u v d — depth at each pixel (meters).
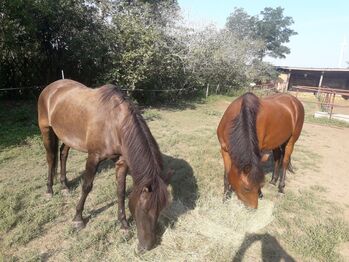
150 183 2.36
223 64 15.95
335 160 6.14
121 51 9.07
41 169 4.45
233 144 2.93
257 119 3.36
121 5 9.95
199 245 2.96
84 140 2.96
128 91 9.39
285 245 3.08
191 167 4.96
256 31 33.97
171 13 11.89
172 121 8.57
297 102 4.41
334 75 24.67
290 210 3.77
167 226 3.17
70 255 2.69
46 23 8.46
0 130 6.04
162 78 11.07
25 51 8.35
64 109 3.14
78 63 9.59
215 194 4.01
